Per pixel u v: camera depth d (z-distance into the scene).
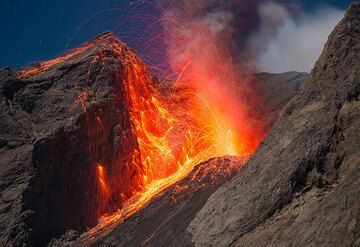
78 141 20.66
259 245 11.33
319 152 12.12
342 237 9.10
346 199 9.64
